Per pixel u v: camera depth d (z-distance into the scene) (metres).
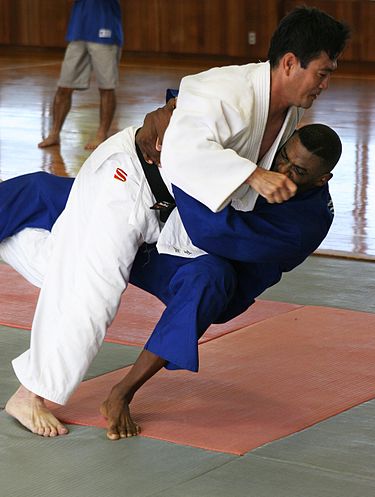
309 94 3.46
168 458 3.54
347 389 4.21
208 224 3.51
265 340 4.78
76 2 9.65
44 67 16.52
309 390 4.19
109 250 3.72
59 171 8.67
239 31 16.72
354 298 5.52
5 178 8.32
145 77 15.35
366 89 14.25
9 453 3.58
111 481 3.37
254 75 3.46
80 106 12.58
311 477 3.40
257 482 3.36
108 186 3.76
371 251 6.45
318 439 3.72
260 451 3.60
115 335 4.85
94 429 3.79
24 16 18.17
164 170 3.45
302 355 4.59
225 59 16.97
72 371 3.70
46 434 3.72
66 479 3.38
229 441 3.68
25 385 3.71
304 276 5.92
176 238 3.76
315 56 3.39
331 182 8.40
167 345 3.59
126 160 3.76
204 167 3.35
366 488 3.33
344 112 12.14
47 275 3.78
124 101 12.89
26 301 5.35
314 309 5.27
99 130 9.86
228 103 3.38
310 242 3.66
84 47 9.66
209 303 3.60
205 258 3.68
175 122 3.39
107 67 9.64
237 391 4.18
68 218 3.82
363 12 15.84
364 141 10.24
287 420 3.89
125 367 4.45
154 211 3.77
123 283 3.76
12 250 3.99
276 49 3.45
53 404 4.00
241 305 3.89
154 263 3.87
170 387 4.21
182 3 16.98
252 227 3.55
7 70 16.03
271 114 3.51
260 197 3.59
